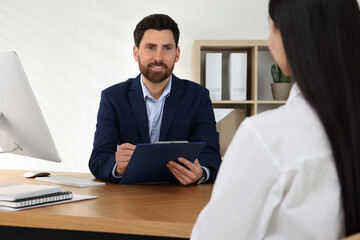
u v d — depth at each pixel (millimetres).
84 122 3721
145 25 1970
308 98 722
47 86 3732
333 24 706
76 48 3707
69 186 1759
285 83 3301
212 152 1996
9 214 1215
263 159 721
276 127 727
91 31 3693
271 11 787
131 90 2102
